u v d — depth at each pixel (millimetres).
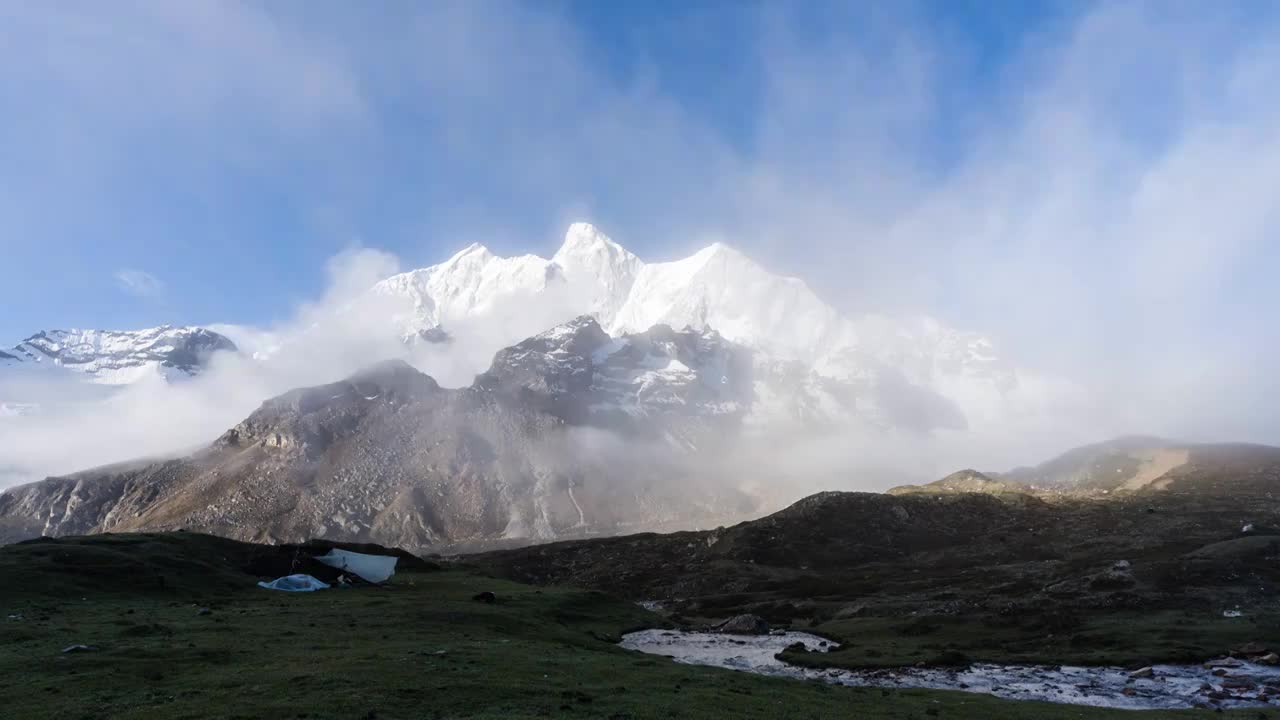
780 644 114750
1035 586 158500
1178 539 199000
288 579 121312
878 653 102688
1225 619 113250
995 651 104188
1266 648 93375
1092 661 94688
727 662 98312
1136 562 170375
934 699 66812
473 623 90562
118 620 79812
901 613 140875
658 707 51406
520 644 77625
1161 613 121812
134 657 61094
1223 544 157250
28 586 95312
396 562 145250
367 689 51406
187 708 46781
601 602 129750
